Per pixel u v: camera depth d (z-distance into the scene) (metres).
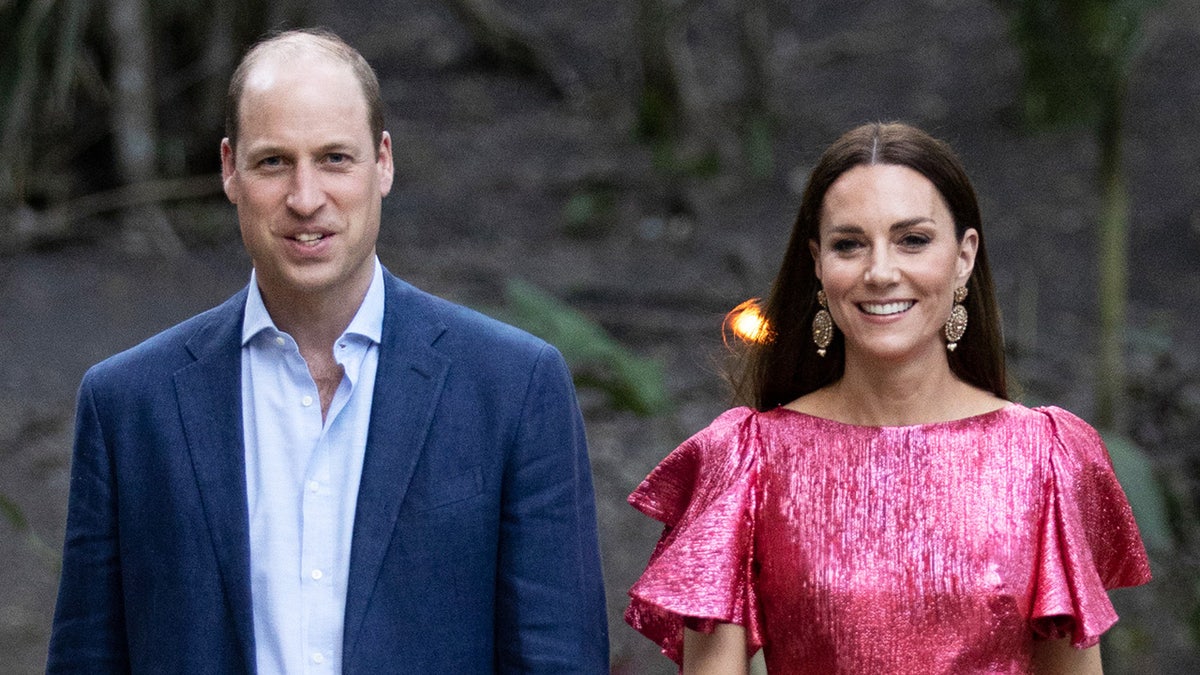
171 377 9.88
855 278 9.48
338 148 9.26
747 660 9.87
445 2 60.38
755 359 10.48
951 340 9.91
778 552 9.68
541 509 9.84
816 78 60.31
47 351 34.62
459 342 9.96
